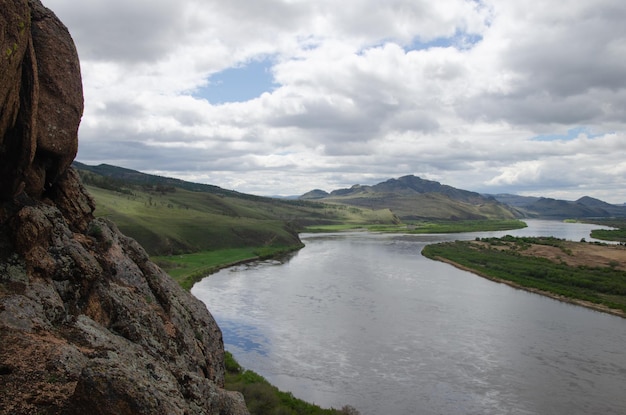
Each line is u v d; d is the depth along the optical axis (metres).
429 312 71.50
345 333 60.03
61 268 17.62
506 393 43.16
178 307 24.66
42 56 19.47
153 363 16.55
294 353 52.56
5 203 17.75
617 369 49.12
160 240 131.50
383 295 83.06
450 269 116.31
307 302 76.75
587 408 40.50
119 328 18.69
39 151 19.83
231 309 71.69
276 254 147.62
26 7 16.16
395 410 39.62
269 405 35.84
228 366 44.59
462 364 50.03
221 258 129.25
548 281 100.69
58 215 19.88
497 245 168.00
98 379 11.98
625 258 132.12
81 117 21.20
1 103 15.67
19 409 11.75
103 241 22.72
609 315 72.62
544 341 58.25
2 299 14.70
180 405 14.55
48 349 13.73
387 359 51.12
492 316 70.19
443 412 39.47
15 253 16.62
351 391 43.06
